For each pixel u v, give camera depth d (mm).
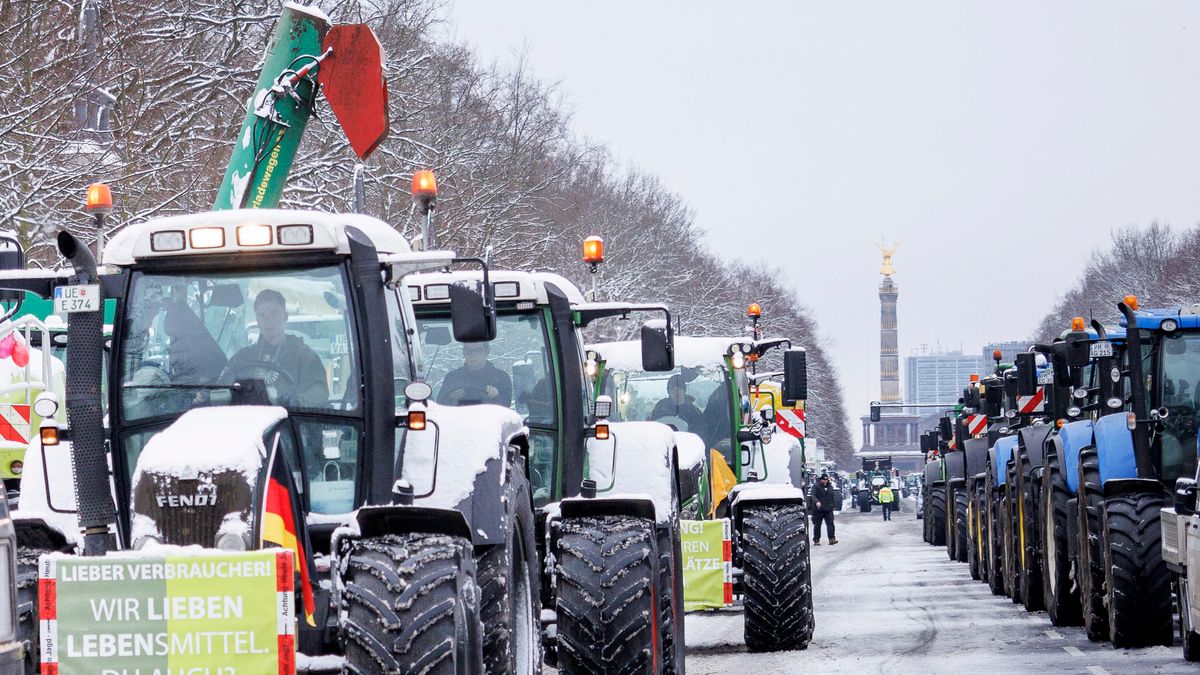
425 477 23688
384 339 23281
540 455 31922
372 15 82938
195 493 20484
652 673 28578
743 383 50344
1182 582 35438
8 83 62094
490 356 32219
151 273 23656
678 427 49875
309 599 21500
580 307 32594
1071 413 45344
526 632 25516
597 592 28516
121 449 23609
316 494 23328
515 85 107812
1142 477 39906
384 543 21734
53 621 20094
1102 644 41375
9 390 36125
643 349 32375
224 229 23172
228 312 23594
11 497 36188
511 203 104125
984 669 36938
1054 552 46625
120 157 65812
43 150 62656
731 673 37344
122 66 65500
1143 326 40312
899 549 105250
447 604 21000
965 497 86312
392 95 84000
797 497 42750
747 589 41469
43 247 64812
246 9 72000
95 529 22734
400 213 86062
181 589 20047
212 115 72625
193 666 20000
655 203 167500
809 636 42094
